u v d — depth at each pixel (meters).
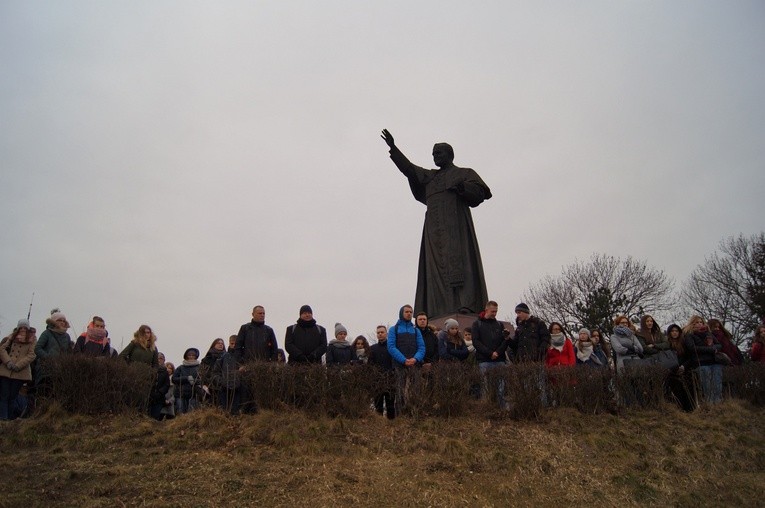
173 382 17.28
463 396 15.27
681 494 12.70
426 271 22.59
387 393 15.63
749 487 13.10
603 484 12.88
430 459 13.34
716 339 17.94
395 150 23.33
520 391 15.33
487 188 22.91
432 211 22.83
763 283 43.88
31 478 11.91
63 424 14.07
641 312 43.56
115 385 14.94
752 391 17.50
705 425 15.56
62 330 16.19
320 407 14.80
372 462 13.16
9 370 15.04
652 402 16.31
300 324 16.17
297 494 11.70
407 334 15.96
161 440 13.74
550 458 13.57
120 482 11.76
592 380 15.82
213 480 12.04
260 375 14.88
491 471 13.02
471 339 17.73
